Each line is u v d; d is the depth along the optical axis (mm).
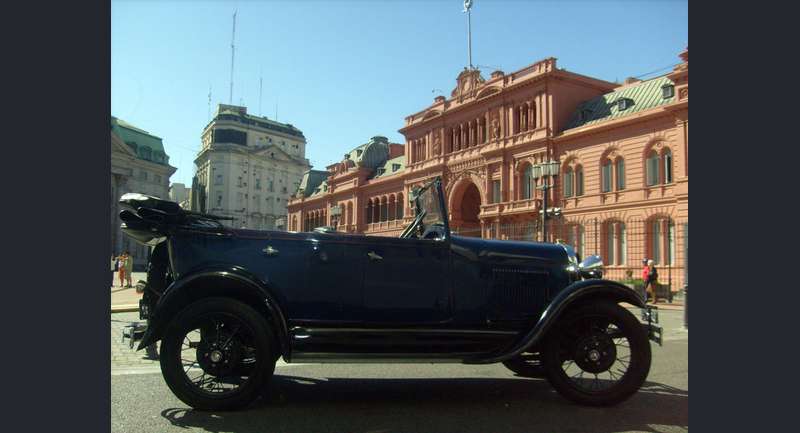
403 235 6551
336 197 62875
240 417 4559
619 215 29938
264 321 4754
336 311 5062
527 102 36312
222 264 4902
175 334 4629
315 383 5973
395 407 4961
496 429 4309
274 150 94250
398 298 5168
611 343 5230
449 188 42875
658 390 5781
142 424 4316
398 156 60312
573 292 5051
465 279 5344
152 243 5297
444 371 6770
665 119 27938
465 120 42000
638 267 28656
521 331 5254
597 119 32500
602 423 4508
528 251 5645
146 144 71375
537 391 5688
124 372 6398
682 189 26609
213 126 93812
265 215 91938
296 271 5020
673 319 15164
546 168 23781
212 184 88312
